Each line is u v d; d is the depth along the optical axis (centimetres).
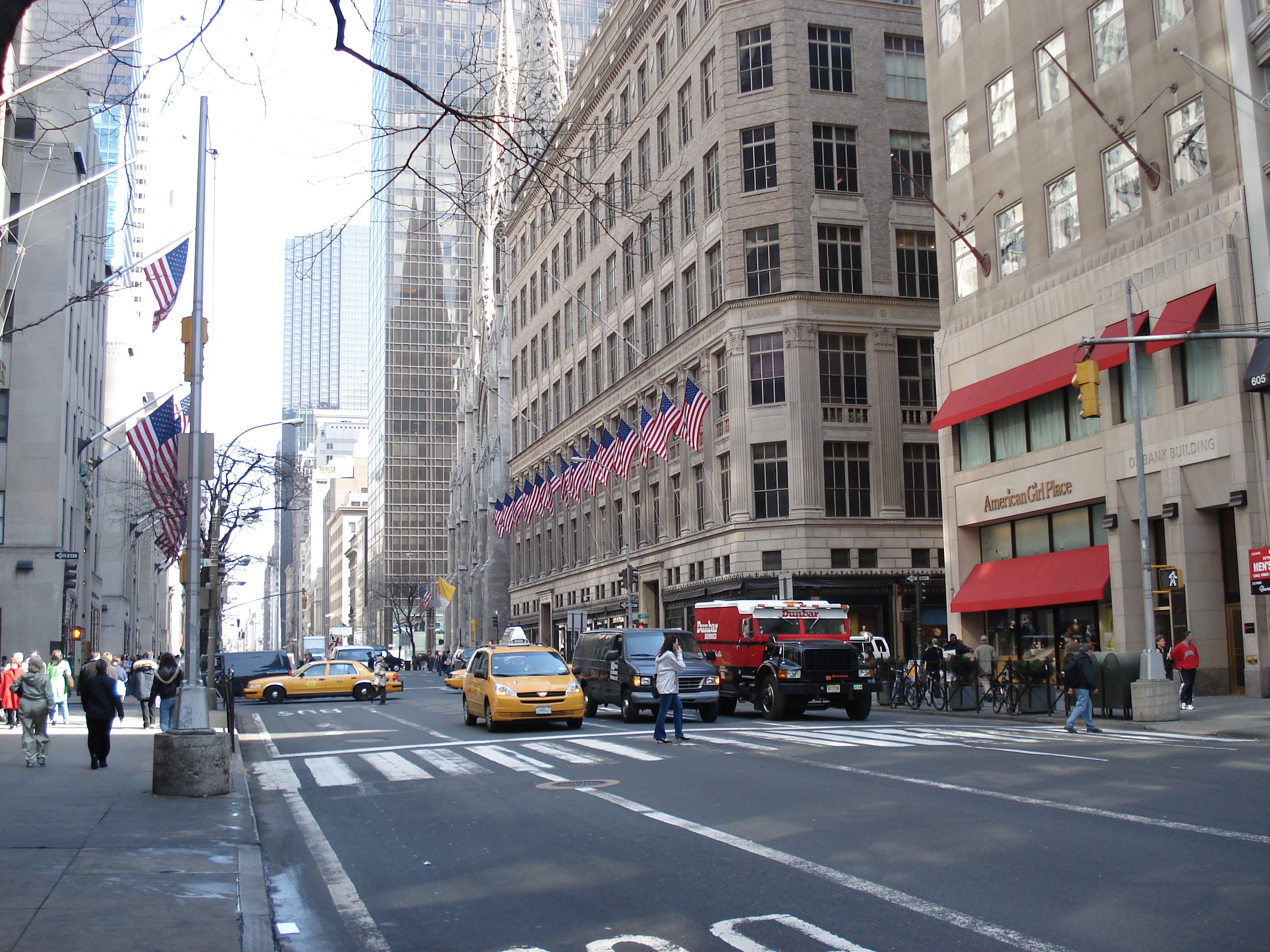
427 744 2177
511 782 1525
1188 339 2086
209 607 2702
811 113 4784
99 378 5947
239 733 2675
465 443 11731
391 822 1238
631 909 787
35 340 4525
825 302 4681
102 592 7212
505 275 9562
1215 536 2712
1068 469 3159
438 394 15262
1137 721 2214
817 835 1026
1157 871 834
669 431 4325
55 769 1723
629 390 6028
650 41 5784
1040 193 3303
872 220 4812
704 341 5034
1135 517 2894
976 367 3597
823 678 2614
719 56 4900
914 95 4962
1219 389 2634
